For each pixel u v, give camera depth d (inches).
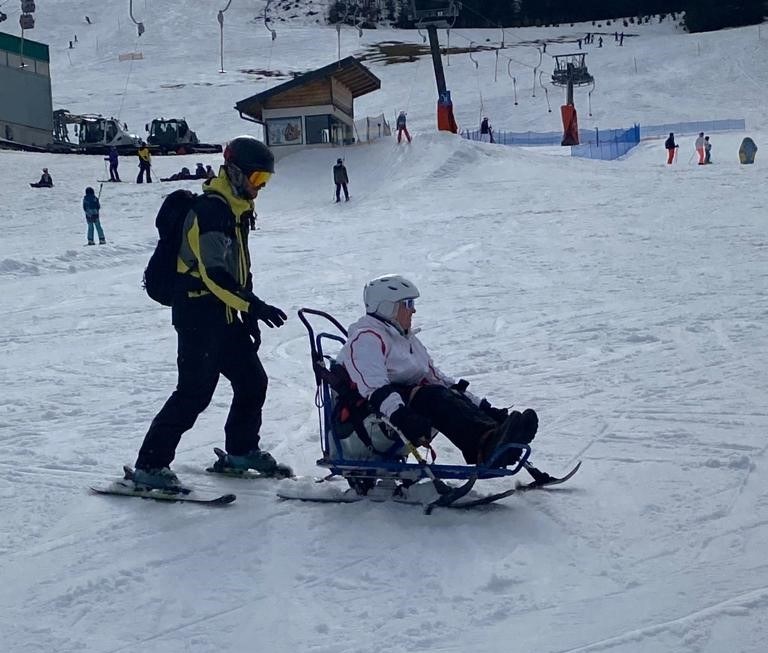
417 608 140.8
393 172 1154.7
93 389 313.3
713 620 131.4
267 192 1153.4
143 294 538.3
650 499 182.2
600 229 696.4
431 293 497.0
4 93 1705.2
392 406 178.1
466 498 186.9
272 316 186.5
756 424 231.8
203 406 199.0
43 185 1175.6
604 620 133.8
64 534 176.6
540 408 263.6
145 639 135.2
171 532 176.1
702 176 996.6
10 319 475.5
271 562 160.6
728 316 384.2
